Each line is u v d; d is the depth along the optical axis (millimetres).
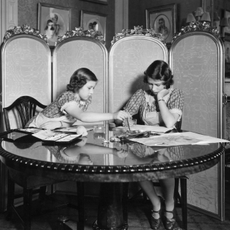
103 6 5094
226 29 4461
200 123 3062
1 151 1667
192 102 3121
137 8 5180
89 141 1914
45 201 3174
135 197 3049
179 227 2533
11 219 2873
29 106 3238
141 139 1911
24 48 3209
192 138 1929
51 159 1467
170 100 2658
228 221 2871
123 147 1719
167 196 2463
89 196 3500
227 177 4062
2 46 3092
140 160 1430
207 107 2982
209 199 2984
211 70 2918
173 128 2363
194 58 3049
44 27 4391
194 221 2859
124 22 5297
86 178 1344
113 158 1471
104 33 5113
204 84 2990
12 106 2979
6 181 3100
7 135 2090
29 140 1959
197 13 4062
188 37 3088
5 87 3117
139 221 2812
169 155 1519
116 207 2006
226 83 4480
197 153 1560
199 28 2994
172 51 3229
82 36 3346
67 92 2449
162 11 4816
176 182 2752
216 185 2906
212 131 2951
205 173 3012
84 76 2438
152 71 2578
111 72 3328
